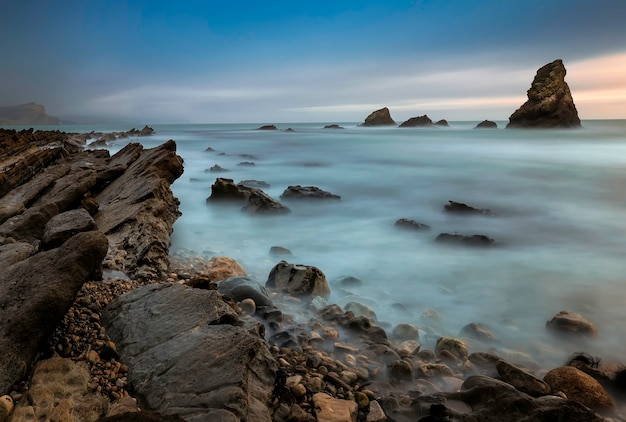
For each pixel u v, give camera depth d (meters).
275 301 6.72
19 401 3.31
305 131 90.00
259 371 3.87
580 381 4.38
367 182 22.23
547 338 5.96
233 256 9.49
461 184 21.44
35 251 6.07
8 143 25.00
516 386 4.30
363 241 11.17
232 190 15.02
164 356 3.96
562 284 8.20
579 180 21.88
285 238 11.36
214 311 4.62
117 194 11.91
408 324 5.94
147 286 5.47
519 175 23.95
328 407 3.88
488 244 10.39
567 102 76.69
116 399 3.58
